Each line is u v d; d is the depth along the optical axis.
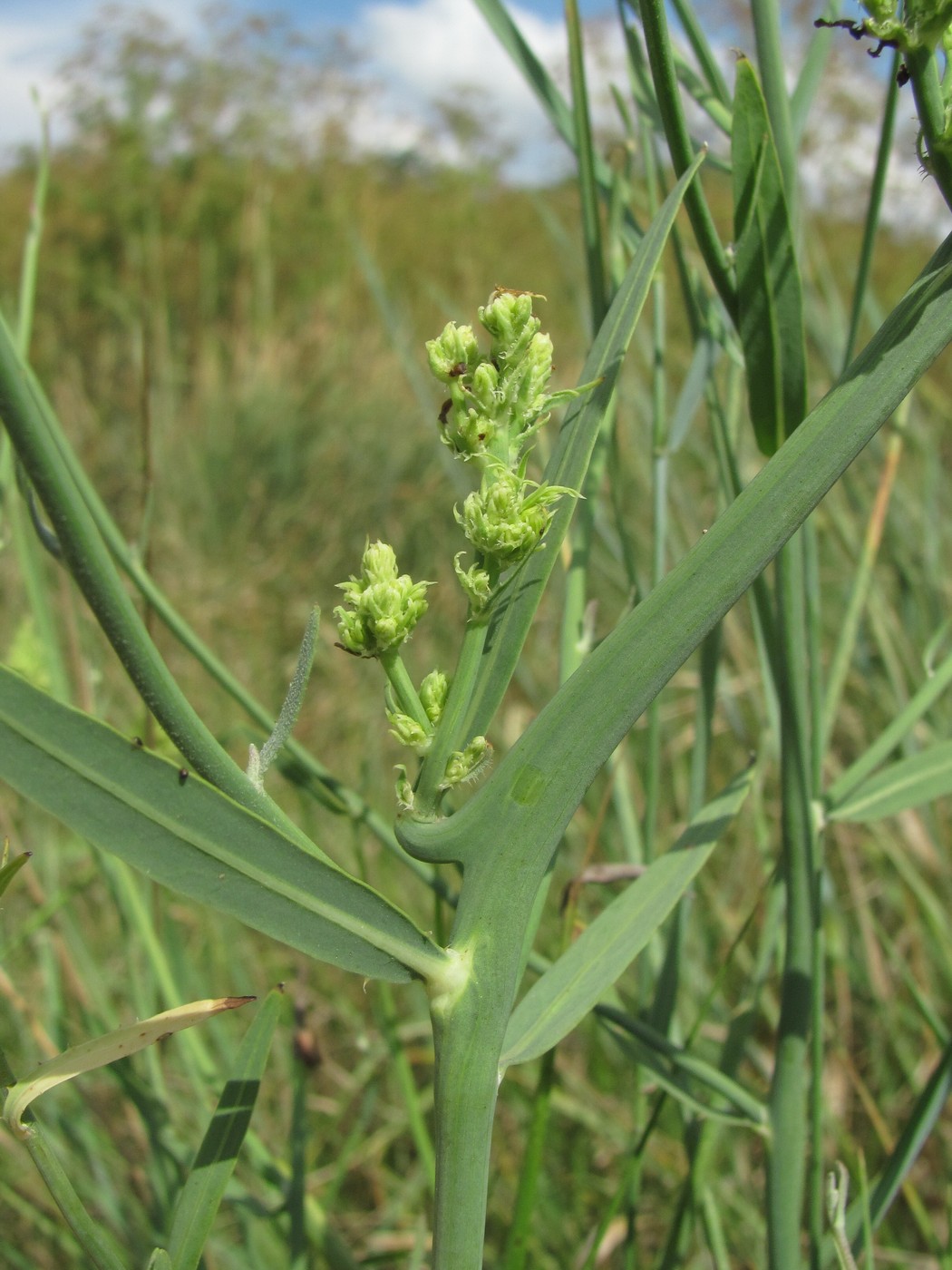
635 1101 0.18
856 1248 0.15
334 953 0.09
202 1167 0.11
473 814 0.10
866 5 0.09
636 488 0.46
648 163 0.16
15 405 0.08
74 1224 0.10
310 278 1.03
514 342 0.10
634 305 0.11
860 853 0.32
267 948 0.32
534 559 0.10
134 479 0.66
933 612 0.30
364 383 0.80
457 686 0.10
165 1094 0.20
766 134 0.11
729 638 0.34
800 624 0.14
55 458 0.08
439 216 1.17
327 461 0.68
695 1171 0.16
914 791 0.14
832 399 0.09
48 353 0.86
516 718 0.34
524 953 0.12
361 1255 0.24
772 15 0.14
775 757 0.20
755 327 0.12
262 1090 0.28
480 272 1.06
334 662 0.47
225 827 0.09
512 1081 0.26
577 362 0.42
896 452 0.19
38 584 0.18
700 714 0.17
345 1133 0.28
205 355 0.86
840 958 0.24
